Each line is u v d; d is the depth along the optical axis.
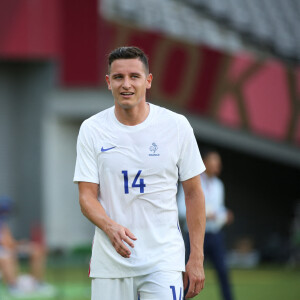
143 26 53.59
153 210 15.26
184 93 54.91
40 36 54.09
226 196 64.75
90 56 54.06
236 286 43.31
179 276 15.33
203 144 61.03
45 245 43.78
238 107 56.66
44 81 55.31
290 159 58.34
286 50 65.56
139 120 15.37
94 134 15.46
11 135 56.28
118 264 15.16
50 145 55.31
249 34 64.56
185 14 63.03
